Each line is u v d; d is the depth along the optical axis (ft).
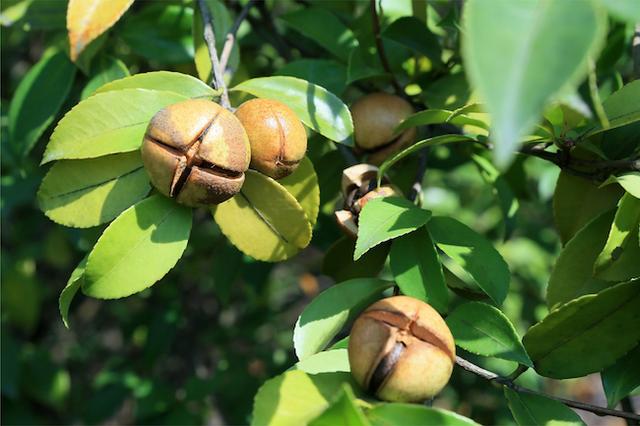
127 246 1.18
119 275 1.18
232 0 1.86
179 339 2.73
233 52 1.43
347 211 1.34
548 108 1.20
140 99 1.20
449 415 1.05
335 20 1.65
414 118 1.32
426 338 1.09
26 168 2.10
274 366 2.34
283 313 2.96
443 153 2.15
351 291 1.27
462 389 2.61
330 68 1.63
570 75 0.77
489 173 1.72
